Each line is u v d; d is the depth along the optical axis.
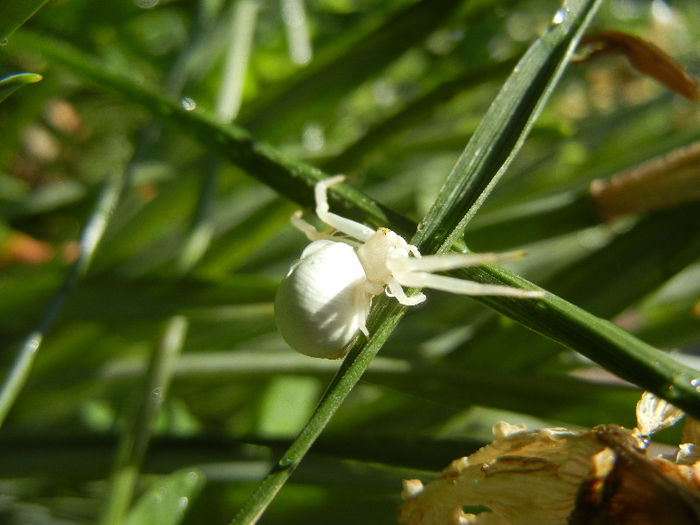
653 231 0.06
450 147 0.09
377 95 0.10
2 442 0.06
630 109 0.11
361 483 0.05
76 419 0.07
